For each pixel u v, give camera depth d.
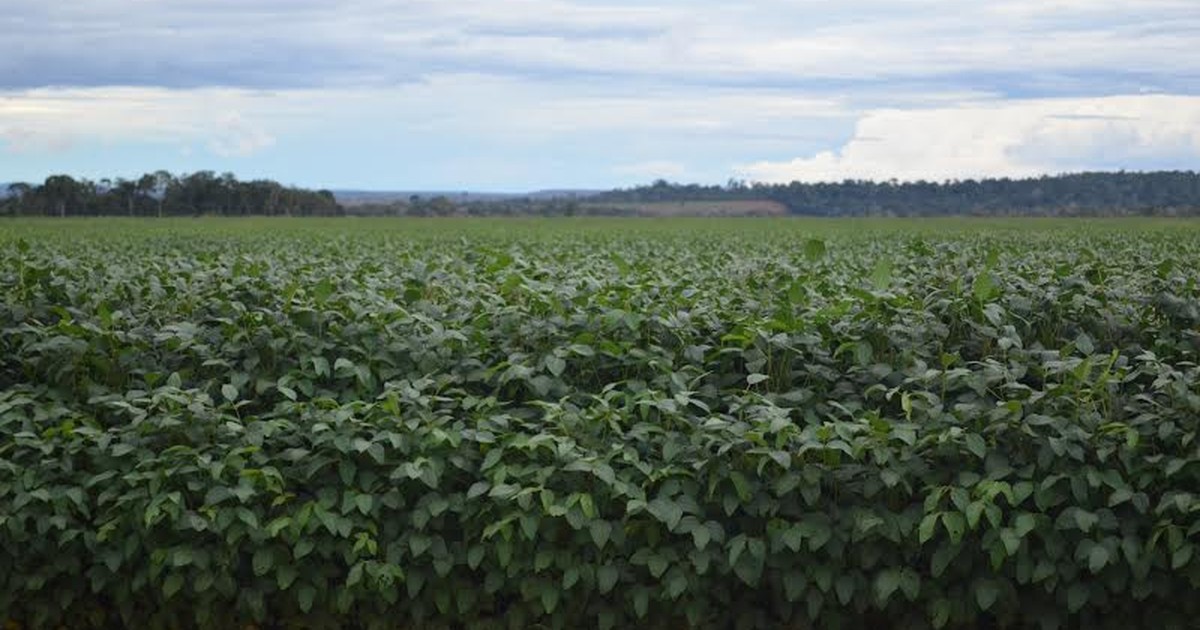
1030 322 7.91
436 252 20.78
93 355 7.42
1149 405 6.35
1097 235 38.31
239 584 6.46
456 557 6.25
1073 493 5.92
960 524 5.71
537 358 7.38
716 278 10.68
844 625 6.22
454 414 7.03
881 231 53.19
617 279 9.56
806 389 6.88
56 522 6.20
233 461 6.23
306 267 11.32
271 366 7.46
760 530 6.26
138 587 6.25
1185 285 8.38
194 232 49.59
